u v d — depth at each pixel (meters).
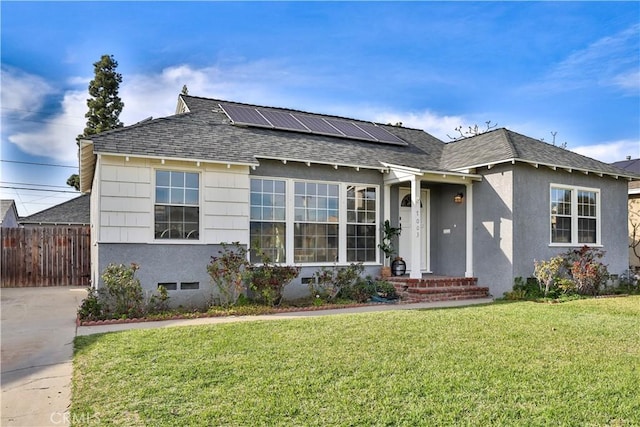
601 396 4.55
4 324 8.52
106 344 6.51
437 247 14.52
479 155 13.27
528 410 4.21
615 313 9.24
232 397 4.48
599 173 14.02
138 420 4.02
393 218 13.59
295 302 11.00
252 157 10.77
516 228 12.16
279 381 4.91
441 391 4.64
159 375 5.13
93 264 12.98
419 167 13.46
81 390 4.76
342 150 13.05
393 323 7.91
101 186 9.46
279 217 11.62
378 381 4.92
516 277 12.09
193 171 10.35
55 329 7.99
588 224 14.13
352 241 12.60
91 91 28.58
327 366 5.42
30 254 16.09
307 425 3.89
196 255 10.22
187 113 12.85
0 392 4.85
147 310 9.41
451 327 7.59
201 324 8.08
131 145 9.73
